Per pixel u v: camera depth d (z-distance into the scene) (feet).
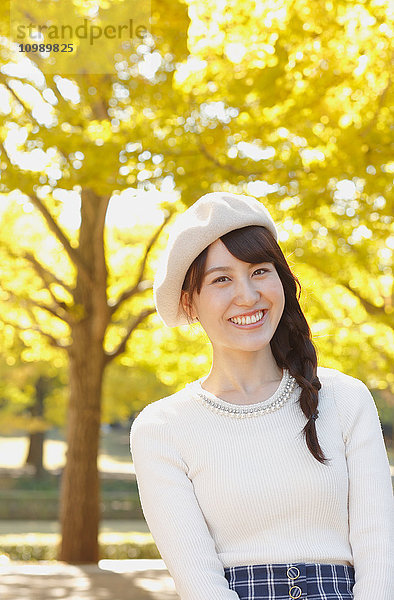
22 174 21.31
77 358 36.86
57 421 80.89
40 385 94.02
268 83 19.70
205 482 6.12
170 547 5.95
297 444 6.07
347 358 37.01
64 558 35.78
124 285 42.47
